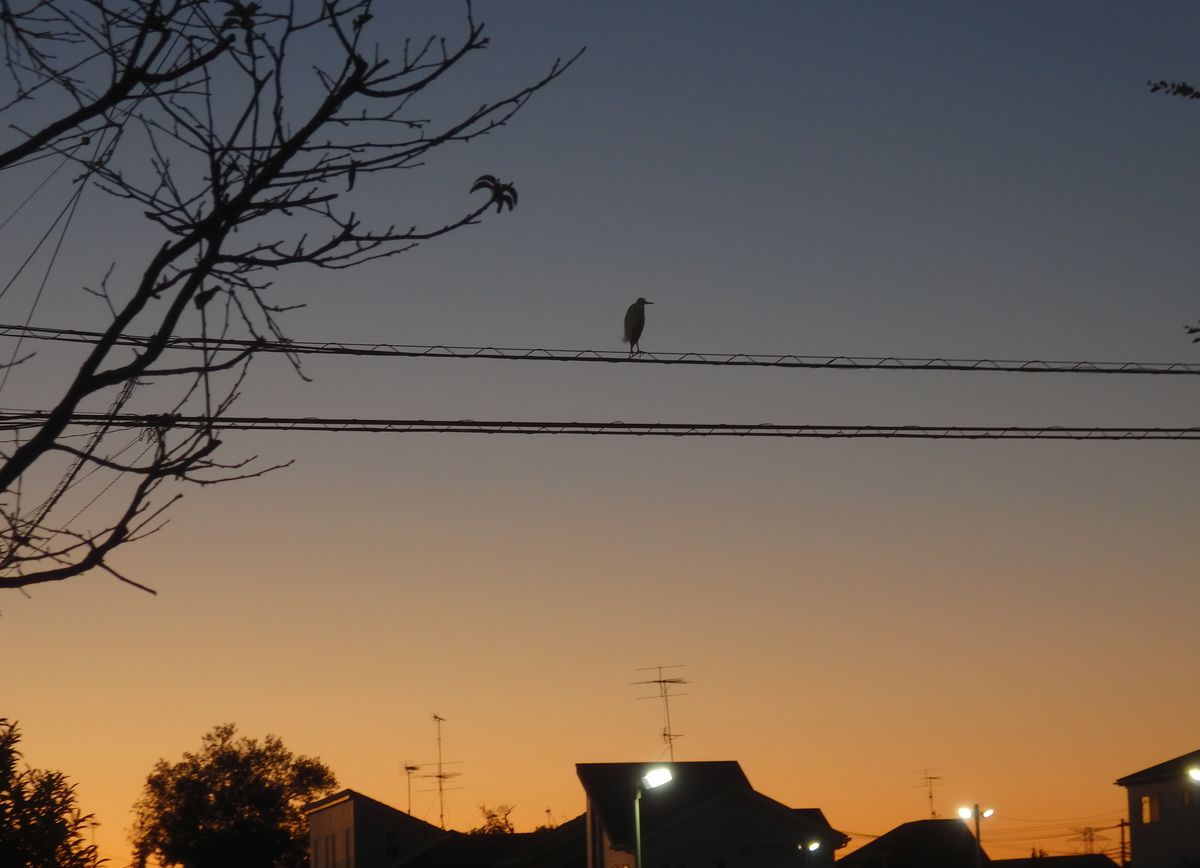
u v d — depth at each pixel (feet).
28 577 19.90
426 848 222.89
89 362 19.67
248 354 21.17
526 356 42.70
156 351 20.03
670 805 176.14
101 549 20.47
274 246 20.38
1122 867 165.68
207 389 20.76
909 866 221.46
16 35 19.26
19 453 19.44
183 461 20.63
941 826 223.92
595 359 43.14
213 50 19.75
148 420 21.06
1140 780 161.68
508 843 225.76
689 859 170.71
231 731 310.65
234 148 19.92
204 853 298.76
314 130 20.01
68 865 54.39
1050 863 235.61
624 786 181.16
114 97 19.45
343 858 236.84
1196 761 155.74
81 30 19.39
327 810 248.93
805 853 172.35
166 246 19.76
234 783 305.73
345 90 20.03
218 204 19.92
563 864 197.67
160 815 303.27
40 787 54.70
